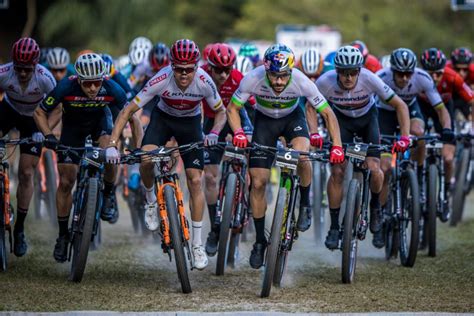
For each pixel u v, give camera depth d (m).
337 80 18.39
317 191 22.38
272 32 70.44
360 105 18.91
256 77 16.61
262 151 16.70
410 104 21.58
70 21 65.31
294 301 15.89
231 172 18.95
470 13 71.75
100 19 66.56
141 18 67.00
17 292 16.34
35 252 20.83
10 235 18.44
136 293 16.48
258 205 17.08
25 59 18.05
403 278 18.08
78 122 18.14
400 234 19.70
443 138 20.20
